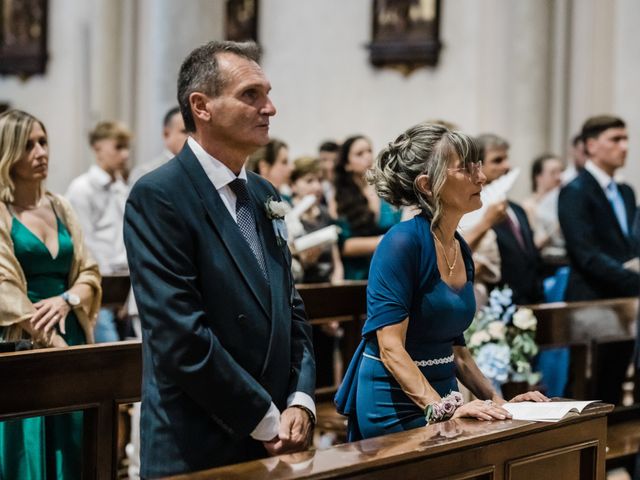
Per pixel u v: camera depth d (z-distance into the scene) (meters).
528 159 9.45
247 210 3.08
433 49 10.36
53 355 3.60
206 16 10.28
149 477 2.88
